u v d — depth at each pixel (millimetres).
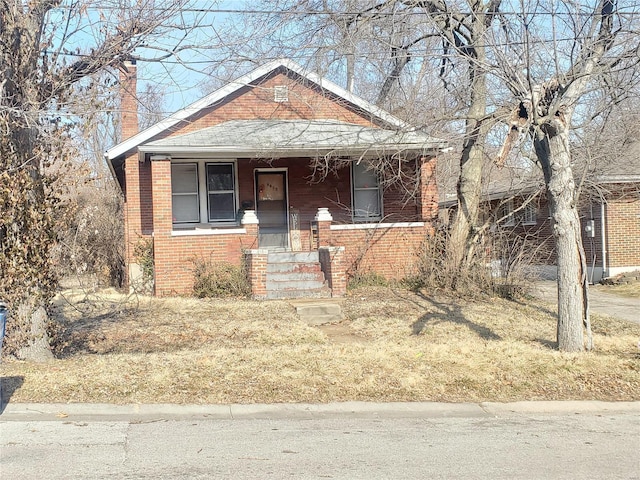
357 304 14164
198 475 5023
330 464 5324
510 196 17766
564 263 9305
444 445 5887
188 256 15688
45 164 8812
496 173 20953
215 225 18062
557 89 9039
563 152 9039
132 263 17516
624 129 14422
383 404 7188
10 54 8195
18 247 8219
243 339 10641
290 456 5516
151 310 13422
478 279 15562
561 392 7668
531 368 8289
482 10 13148
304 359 8680
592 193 16984
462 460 5473
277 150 15656
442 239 16188
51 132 8664
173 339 10734
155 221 15539
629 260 19766
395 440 6020
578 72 8953
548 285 18844
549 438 6141
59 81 8664
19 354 8508
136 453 5547
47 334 8672
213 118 17594
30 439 5891
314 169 18094
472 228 15891
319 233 16141
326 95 17719
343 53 13695
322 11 13234
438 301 14555
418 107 16875
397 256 16875
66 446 5707
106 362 8445
